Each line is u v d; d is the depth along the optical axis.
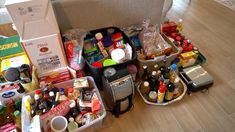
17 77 1.09
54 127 1.06
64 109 1.11
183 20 2.17
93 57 1.29
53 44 1.10
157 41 1.44
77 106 1.15
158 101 1.30
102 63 1.25
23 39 1.03
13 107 1.18
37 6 0.91
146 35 1.43
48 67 1.22
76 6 1.22
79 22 1.33
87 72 1.36
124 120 1.25
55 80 1.27
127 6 1.38
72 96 1.17
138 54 1.38
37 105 1.10
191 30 2.03
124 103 1.21
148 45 1.40
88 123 1.06
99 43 1.30
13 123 1.09
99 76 1.24
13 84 1.12
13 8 0.88
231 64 1.65
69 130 1.03
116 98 1.14
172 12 2.29
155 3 1.45
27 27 0.98
